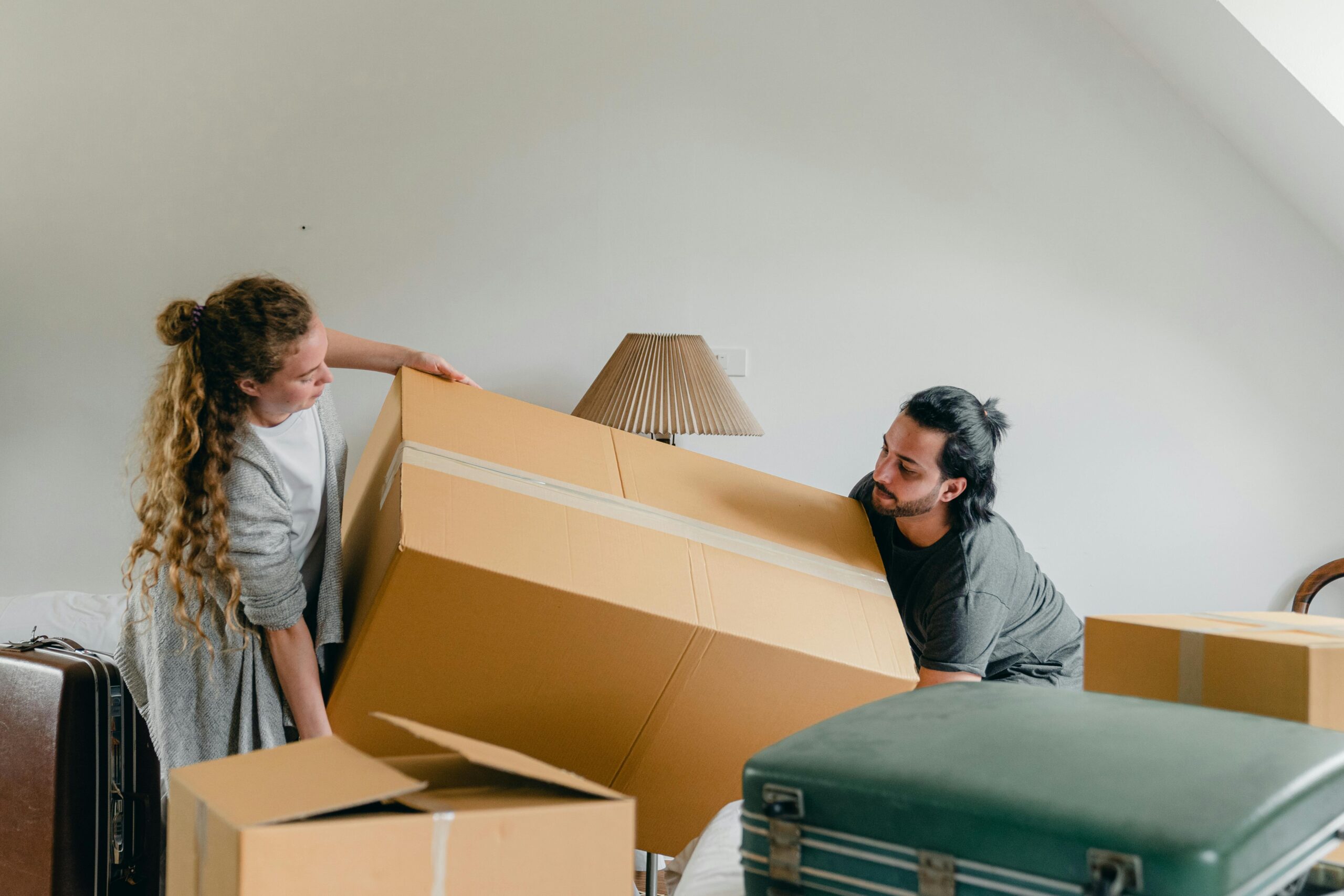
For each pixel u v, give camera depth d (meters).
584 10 2.80
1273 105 2.26
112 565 3.04
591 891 0.75
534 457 1.39
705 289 2.80
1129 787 0.72
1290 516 2.64
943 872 0.74
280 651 1.37
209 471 1.31
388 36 2.86
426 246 2.88
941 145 2.70
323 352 1.36
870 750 0.84
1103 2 2.55
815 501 1.63
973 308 2.72
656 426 2.42
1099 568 2.71
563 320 2.85
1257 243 2.61
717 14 2.76
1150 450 2.68
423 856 0.68
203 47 2.91
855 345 2.76
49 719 1.61
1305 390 2.62
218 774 0.77
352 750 0.83
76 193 2.98
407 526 1.11
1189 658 1.09
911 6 2.69
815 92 2.74
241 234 2.94
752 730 1.27
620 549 1.24
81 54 2.94
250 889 0.63
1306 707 0.99
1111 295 2.67
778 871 0.84
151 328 2.99
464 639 1.14
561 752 1.24
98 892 1.66
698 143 2.78
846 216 2.75
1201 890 0.64
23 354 3.03
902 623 1.40
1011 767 0.77
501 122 2.84
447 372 1.59
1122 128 2.64
